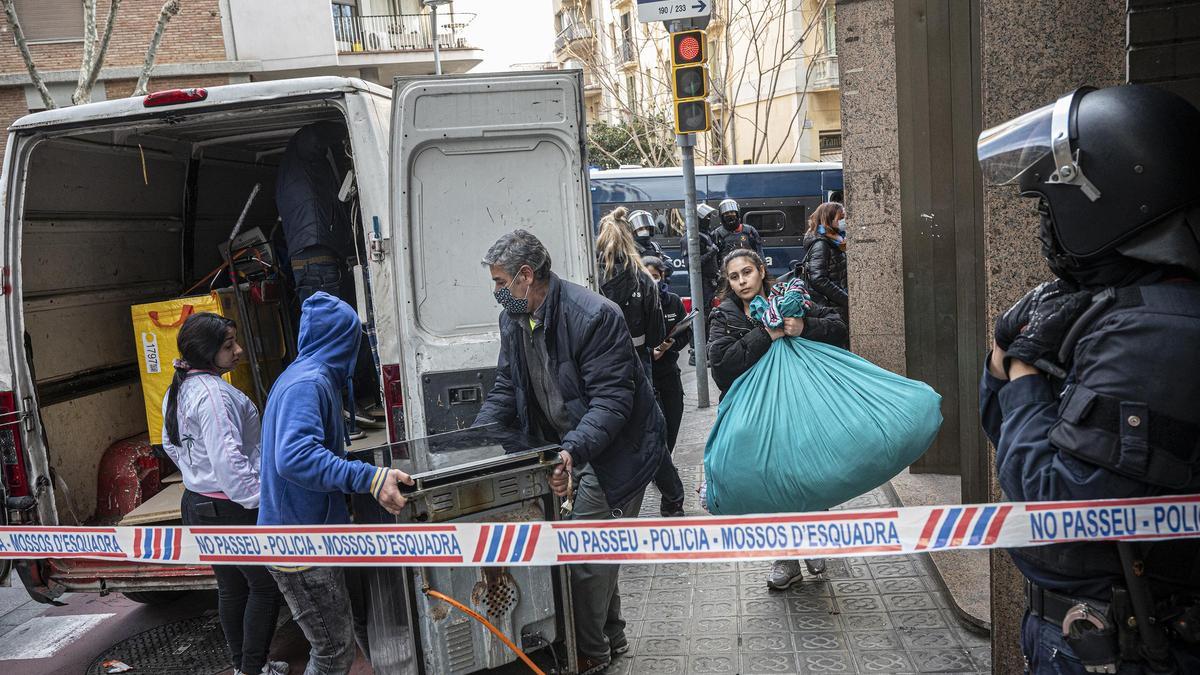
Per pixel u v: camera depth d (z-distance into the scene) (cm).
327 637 352
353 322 360
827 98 2781
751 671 389
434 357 444
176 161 612
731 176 1569
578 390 375
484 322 449
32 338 506
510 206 445
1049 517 195
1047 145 196
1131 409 181
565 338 371
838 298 779
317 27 2117
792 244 1579
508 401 413
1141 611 189
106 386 560
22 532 358
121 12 1967
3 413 465
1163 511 186
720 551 262
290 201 545
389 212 438
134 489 536
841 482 385
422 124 433
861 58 659
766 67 2859
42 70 1905
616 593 412
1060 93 294
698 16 870
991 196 301
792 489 390
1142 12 285
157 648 504
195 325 406
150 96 455
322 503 345
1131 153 187
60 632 539
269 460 346
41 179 506
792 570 463
